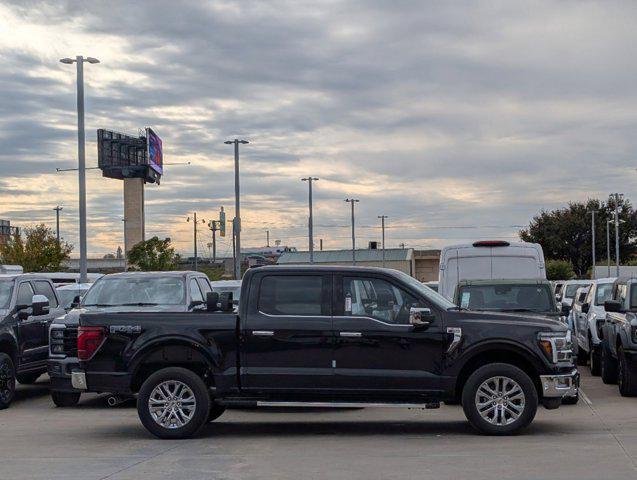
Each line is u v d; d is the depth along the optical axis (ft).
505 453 31.96
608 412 43.65
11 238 194.29
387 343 35.68
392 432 37.99
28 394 58.03
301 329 35.96
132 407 49.80
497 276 55.06
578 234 289.74
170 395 36.29
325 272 36.60
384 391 35.68
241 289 36.83
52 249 187.21
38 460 32.09
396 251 320.91
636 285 52.08
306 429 39.27
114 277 50.70
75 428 41.06
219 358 36.22
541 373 35.68
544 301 49.49
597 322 61.05
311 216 232.94
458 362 35.55
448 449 33.09
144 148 262.26
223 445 34.88
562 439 35.09
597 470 28.66
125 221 258.57
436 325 35.76
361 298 36.35
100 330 36.73
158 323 36.58
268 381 36.01
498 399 35.76
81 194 109.60
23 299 53.26
